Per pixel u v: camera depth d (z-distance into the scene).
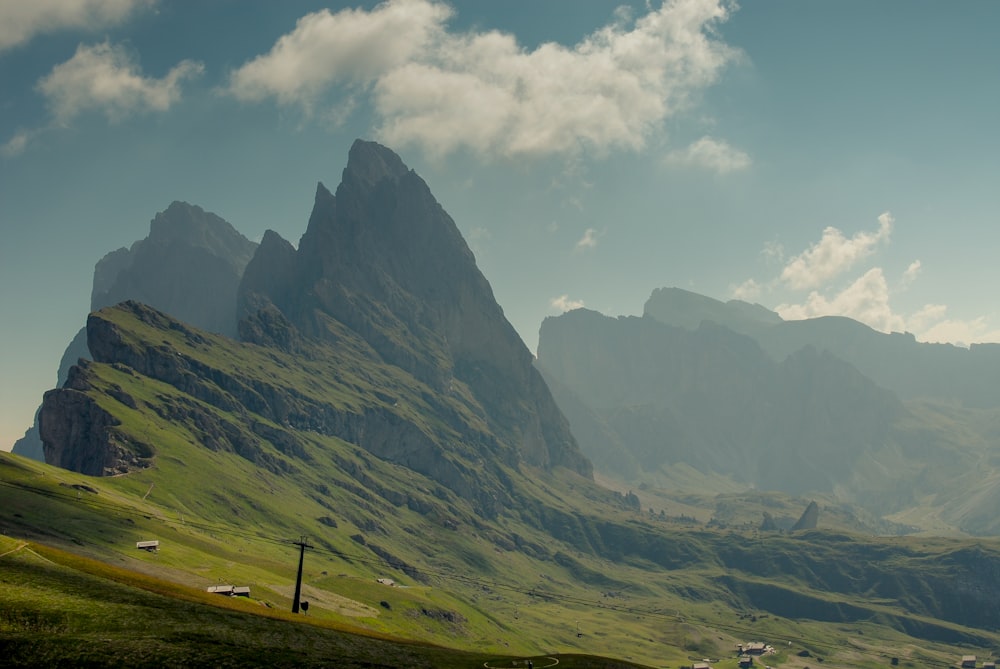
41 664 100.81
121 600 129.62
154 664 106.44
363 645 147.00
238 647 121.19
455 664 151.00
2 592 118.56
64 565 142.38
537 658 164.00
